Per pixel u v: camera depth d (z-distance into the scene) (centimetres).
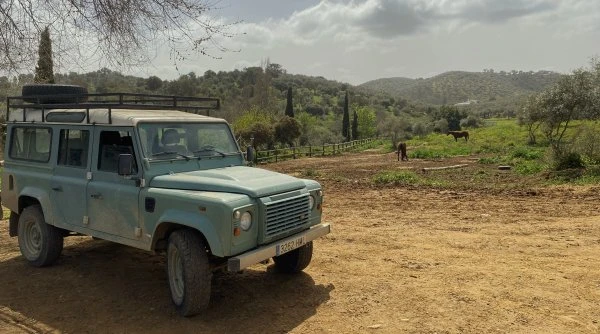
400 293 573
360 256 729
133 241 550
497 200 1229
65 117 633
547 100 2300
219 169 590
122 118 562
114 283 615
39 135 672
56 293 583
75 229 614
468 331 473
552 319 500
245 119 4228
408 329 478
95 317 516
